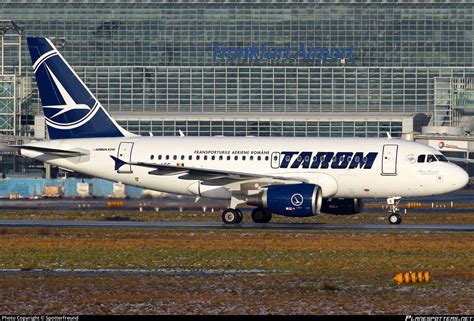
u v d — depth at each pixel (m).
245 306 126.44
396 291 138.88
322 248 185.50
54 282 146.25
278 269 161.88
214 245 189.75
